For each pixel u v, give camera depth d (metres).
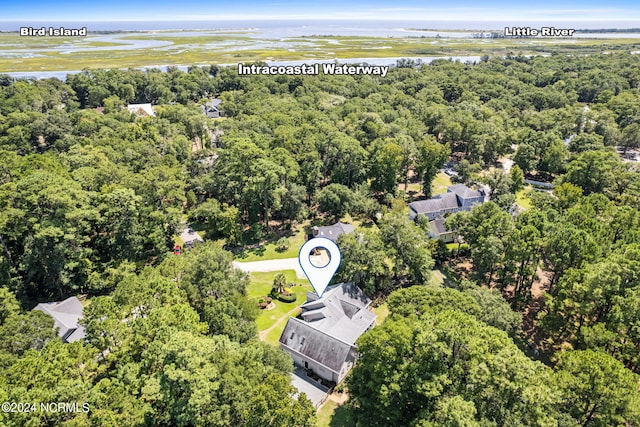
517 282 72.88
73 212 71.12
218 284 57.50
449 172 132.62
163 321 46.94
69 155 105.69
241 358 44.44
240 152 92.12
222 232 95.12
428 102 179.12
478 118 155.50
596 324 53.19
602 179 102.44
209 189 104.50
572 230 66.75
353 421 50.88
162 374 41.78
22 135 126.50
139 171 99.88
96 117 143.75
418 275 74.12
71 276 72.50
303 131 114.50
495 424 36.81
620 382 40.06
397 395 43.66
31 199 69.88
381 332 45.38
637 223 74.31
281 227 100.50
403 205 99.56
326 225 101.12
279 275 77.00
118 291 55.84
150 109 187.12
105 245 81.00
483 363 38.12
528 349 62.19
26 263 70.19
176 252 87.19
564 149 122.81
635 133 139.12
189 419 38.44
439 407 39.69
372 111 155.38
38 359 40.41
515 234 68.69
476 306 53.41
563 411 42.06
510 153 141.00
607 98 182.50
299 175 103.88
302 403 40.81
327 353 56.88
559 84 199.25
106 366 47.16
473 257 80.19
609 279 54.28
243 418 39.94
